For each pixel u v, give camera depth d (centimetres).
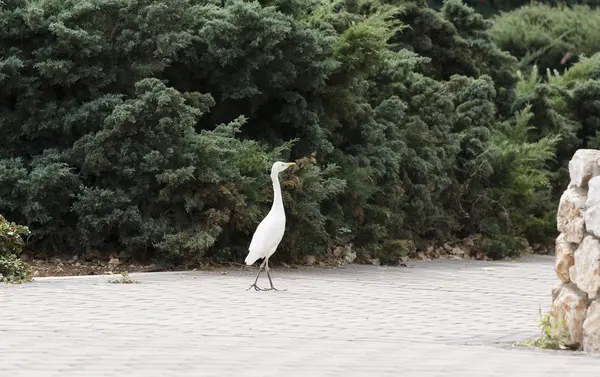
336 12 2452
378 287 1670
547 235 2572
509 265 2191
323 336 1170
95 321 1227
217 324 1238
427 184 2305
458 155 2473
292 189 1897
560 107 2831
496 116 2727
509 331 1247
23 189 1811
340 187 1973
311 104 2073
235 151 1864
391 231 2203
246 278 1731
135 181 1848
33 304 1355
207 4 2048
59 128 1886
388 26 2302
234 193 1841
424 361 995
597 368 975
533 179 2502
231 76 1977
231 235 1906
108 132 1816
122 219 1816
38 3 1891
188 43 1909
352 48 2069
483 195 2425
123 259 1864
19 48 1894
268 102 2053
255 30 1936
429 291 1642
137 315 1288
